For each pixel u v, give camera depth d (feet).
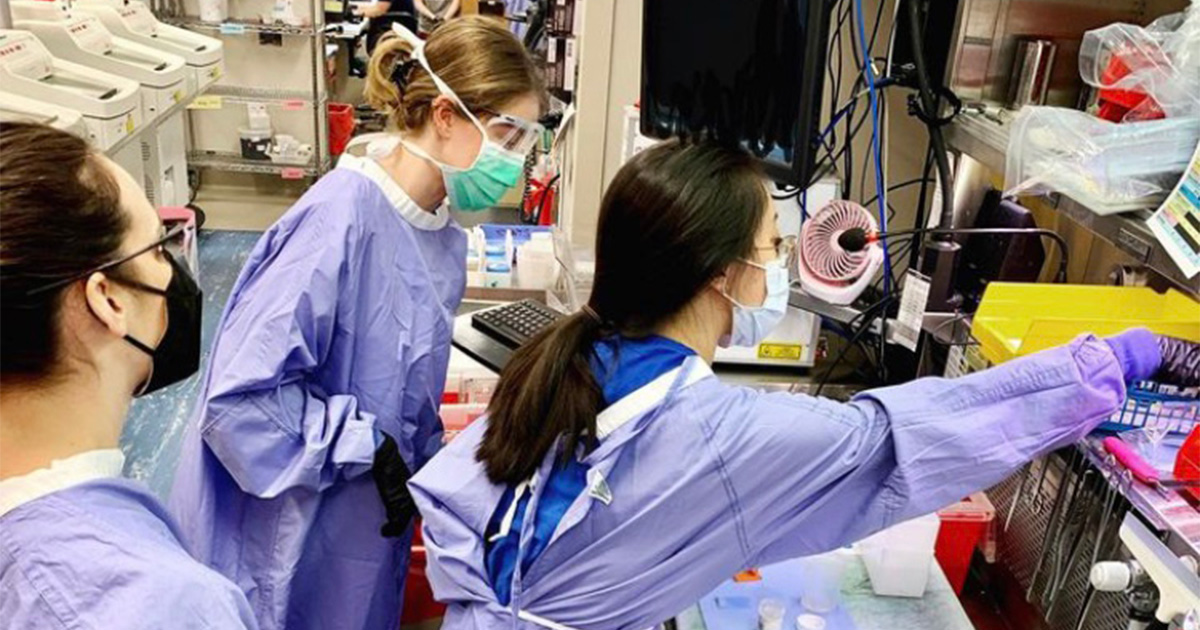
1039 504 4.78
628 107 7.75
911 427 3.55
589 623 3.63
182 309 2.77
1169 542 3.60
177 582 2.33
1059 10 5.70
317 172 17.26
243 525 5.08
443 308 5.48
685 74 5.79
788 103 5.07
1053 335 4.45
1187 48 4.03
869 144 7.37
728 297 3.75
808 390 6.54
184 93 12.35
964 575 5.33
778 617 4.53
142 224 2.53
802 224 6.07
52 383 2.33
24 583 2.25
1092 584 3.97
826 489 3.58
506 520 3.68
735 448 3.43
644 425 3.48
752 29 5.14
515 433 3.63
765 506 3.53
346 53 21.95
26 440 2.37
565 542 3.54
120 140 10.30
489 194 5.23
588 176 8.43
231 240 15.74
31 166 2.28
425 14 21.36
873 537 4.80
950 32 5.79
